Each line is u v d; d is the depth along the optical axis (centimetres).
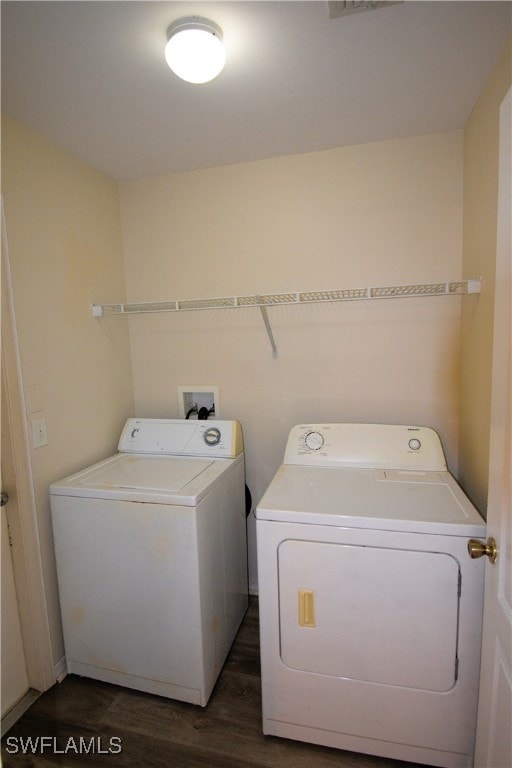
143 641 163
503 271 102
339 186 194
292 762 141
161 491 158
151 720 156
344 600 136
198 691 159
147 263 225
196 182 213
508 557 100
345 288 198
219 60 118
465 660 129
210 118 162
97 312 201
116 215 222
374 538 132
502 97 129
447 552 127
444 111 163
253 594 228
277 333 211
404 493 152
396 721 136
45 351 171
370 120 169
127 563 161
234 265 212
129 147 184
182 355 226
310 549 138
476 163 159
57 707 162
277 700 146
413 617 131
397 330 195
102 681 172
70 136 172
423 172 184
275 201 203
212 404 228
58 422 178
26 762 143
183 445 204
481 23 117
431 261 187
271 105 155
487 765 112
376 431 187
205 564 159
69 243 186
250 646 192
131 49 123
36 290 167
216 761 142
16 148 159
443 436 194
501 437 104
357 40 122
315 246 201
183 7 108
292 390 212
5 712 158
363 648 136
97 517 162
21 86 138
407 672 134
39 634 166
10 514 160
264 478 221
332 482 165
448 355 190
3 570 161
